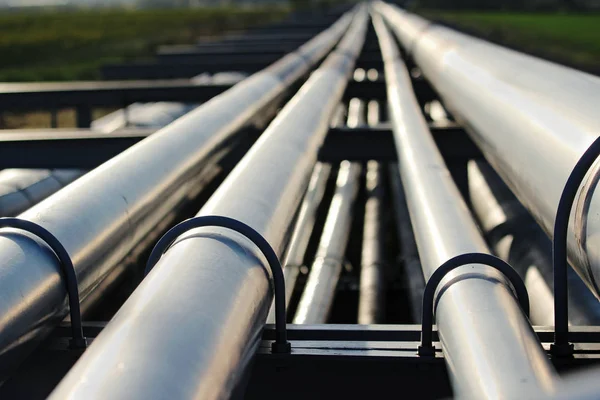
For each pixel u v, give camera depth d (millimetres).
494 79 4395
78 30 39344
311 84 6098
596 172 2217
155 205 3137
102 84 7715
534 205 3107
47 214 2354
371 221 6293
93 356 1482
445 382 2303
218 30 34406
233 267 1959
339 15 30234
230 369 1653
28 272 2080
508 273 2182
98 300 3484
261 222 2365
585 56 22141
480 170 6453
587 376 1171
